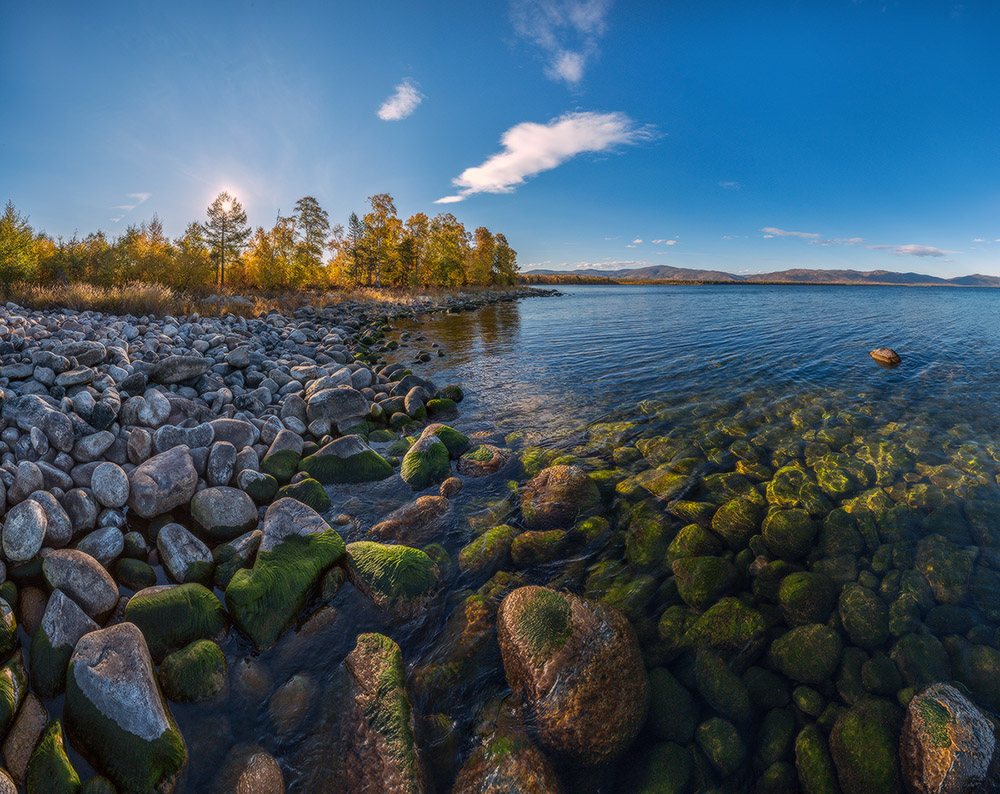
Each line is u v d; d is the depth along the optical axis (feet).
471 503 8.71
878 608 5.98
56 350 11.85
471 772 4.50
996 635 5.60
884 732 4.66
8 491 7.02
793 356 21.42
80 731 4.58
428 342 28.68
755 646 5.61
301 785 4.45
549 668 5.09
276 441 9.86
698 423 12.21
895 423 11.93
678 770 4.55
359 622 6.10
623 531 7.72
